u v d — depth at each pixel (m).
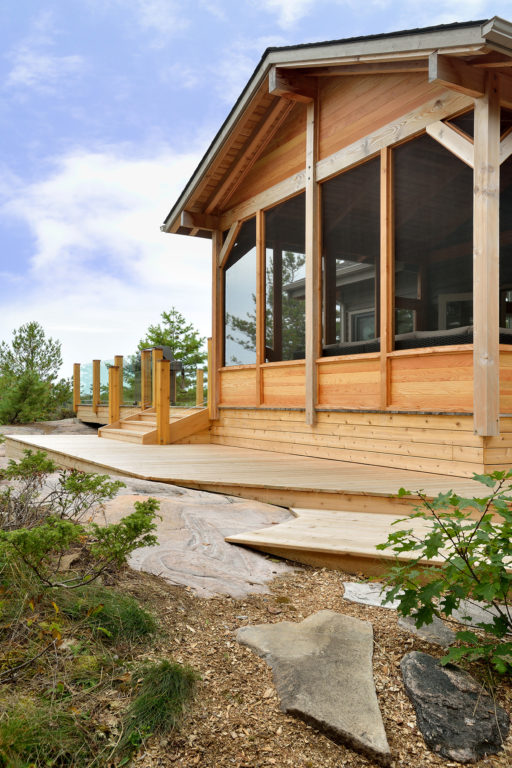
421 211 5.60
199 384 14.59
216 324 9.26
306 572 3.37
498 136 4.79
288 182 7.46
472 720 1.93
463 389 5.02
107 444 8.73
